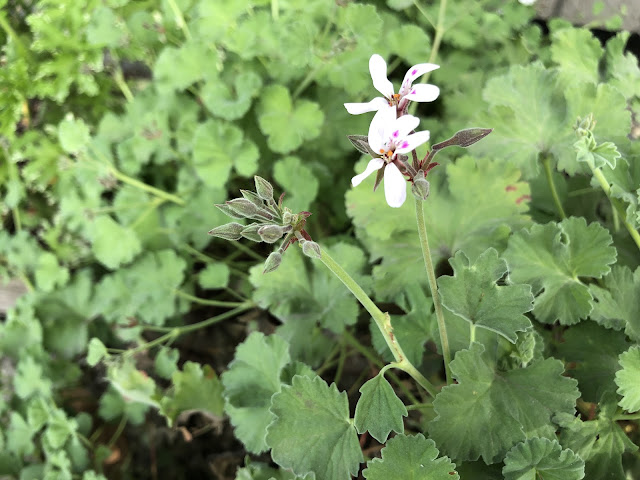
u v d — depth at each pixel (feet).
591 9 0.95
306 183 0.83
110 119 0.98
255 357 0.67
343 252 0.74
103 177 0.93
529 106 0.70
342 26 0.88
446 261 0.74
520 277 0.62
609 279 0.62
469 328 0.62
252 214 0.44
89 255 1.00
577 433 0.55
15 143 0.99
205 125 0.85
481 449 0.54
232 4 0.88
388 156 0.42
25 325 0.95
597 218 0.77
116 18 0.96
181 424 0.88
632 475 0.62
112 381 0.84
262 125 0.84
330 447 0.54
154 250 0.93
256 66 0.92
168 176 0.99
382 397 0.54
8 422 0.98
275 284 0.75
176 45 0.99
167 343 0.93
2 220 1.09
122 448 0.93
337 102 0.89
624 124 0.67
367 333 0.85
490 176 0.69
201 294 0.97
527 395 0.55
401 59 0.95
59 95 0.96
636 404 0.54
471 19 0.90
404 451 0.52
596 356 0.61
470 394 0.54
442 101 0.90
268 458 0.85
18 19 1.09
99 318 0.99
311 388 0.55
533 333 0.60
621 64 0.80
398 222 0.71
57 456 0.85
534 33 0.90
